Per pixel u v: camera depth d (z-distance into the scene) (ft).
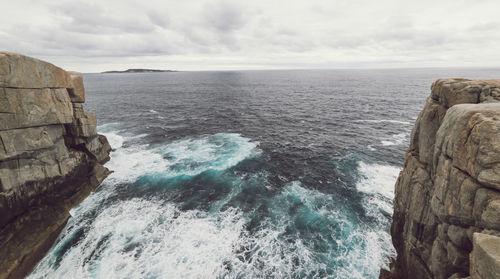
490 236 20.71
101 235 60.34
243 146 120.57
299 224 64.90
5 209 55.26
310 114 191.11
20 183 59.47
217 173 91.91
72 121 78.28
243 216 67.67
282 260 53.72
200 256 53.98
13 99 58.18
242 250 56.03
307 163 100.83
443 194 32.48
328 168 96.32
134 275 49.34
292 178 88.63
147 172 92.84
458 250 29.27
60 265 52.34
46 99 67.21
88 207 71.56
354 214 68.95
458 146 29.14
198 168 96.07
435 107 39.93
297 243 58.54
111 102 253.65
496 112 26.21
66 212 66.49
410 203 45.11
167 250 55.42
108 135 138.31
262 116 186.50
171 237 59.47
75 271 50.67
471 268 21.74
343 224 65.00
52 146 69.41
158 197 76.74
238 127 156.15
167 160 103.76
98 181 83.82
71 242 58.44
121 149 116.26
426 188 40.24
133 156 107.86
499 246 19.44
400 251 50.34
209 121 172.45
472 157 27.04
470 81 35.86
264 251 55.93
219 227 63.31
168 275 49.37
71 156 77.51
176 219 66.18
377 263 53.42
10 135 57.88
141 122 169.58
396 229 53.52
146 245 56.95
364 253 55.98
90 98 282.77
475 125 26.81
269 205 72.84
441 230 33.09
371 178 88.48
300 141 128.06
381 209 70.95
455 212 29.60
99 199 75.56
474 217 27.04
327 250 56.75
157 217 67.10
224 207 71.67
